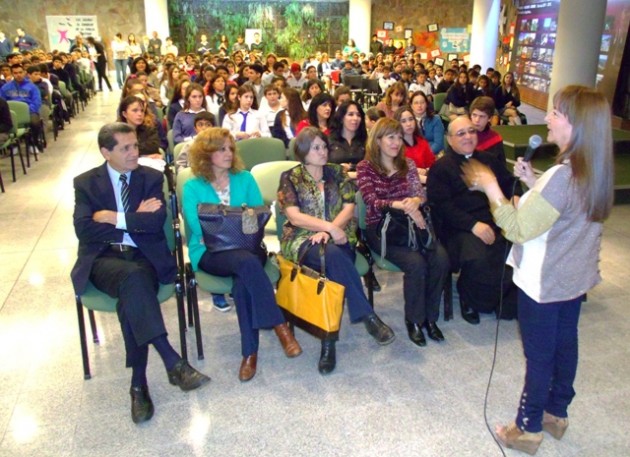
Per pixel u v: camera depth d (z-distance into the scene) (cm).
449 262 277
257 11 1675
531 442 198
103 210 244
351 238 275
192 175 290
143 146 407
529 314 182
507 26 1408
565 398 202
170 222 271
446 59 1741
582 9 696
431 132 475
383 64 1149
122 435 212
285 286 254
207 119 411
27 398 232
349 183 280
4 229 424
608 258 379
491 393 237
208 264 254
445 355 267
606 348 272
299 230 269
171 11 1636
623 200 503
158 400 233
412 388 241
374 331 256
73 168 616
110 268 229
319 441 209
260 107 568
